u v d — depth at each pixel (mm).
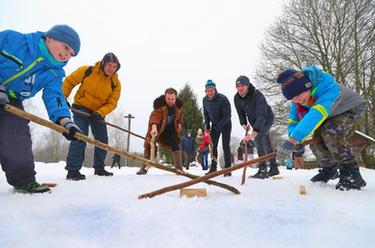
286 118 17672
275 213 2086
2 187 3082
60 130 2584
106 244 1464
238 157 13875
